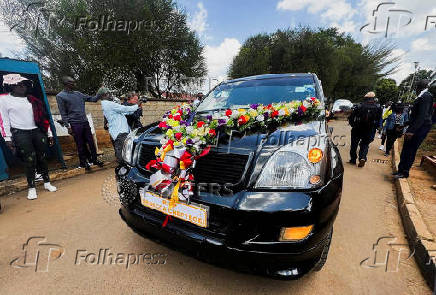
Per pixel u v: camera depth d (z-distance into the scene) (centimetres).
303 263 131
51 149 397
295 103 187
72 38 1005
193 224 142
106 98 402
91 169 418
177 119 204
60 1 987
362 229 227
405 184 324
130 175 177
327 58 1889
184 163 142
